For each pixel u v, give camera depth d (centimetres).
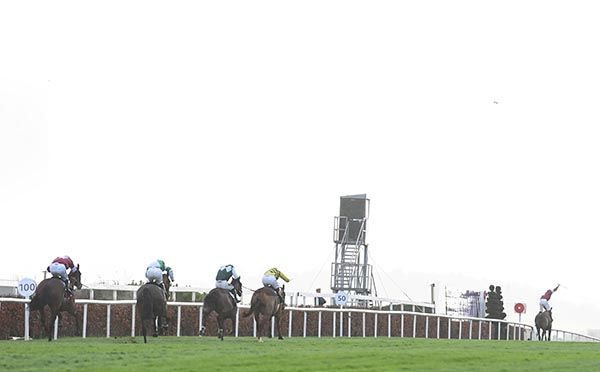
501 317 6744
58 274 3347
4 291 3916
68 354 2553
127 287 4031
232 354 2597
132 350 2719
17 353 2584
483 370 2317
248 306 4491
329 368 2302
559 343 3903
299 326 4731
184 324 4247
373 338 4175
